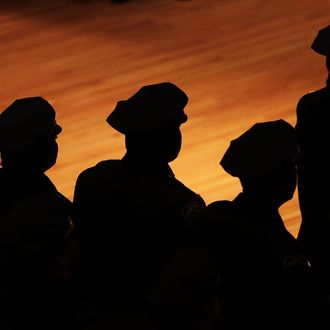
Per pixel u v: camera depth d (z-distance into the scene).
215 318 7.91
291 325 9.16
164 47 25.03
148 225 10.25
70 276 8.91
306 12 26.25
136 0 28.14
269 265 9.12
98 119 21.53
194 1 27.70
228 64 23.67
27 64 24.94
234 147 9.80
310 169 12.34
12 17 28.14
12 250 8.62
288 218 16.86
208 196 18.05
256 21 26.02
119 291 10.59
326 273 12.33
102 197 10.48
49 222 8.84
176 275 7.89
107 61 24.56
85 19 27.41
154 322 7.79
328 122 12.04
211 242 9.33
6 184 11.30
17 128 11.32
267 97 21.81
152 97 10.73
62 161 19.88
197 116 21.20
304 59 23.52
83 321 8.59
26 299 8.46
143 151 10.48
